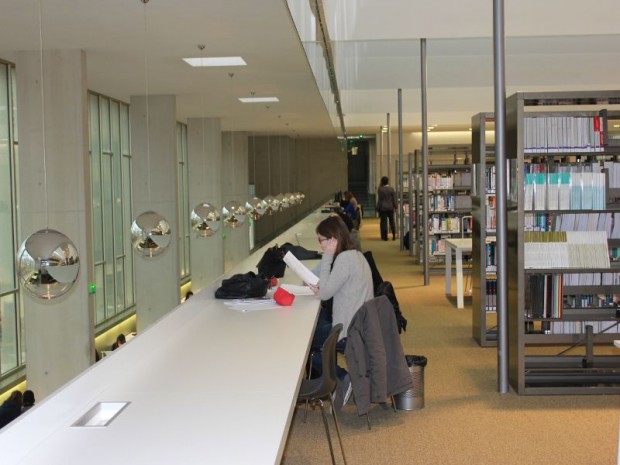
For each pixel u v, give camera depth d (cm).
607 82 1231
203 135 1498
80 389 288
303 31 750
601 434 454
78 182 735
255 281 568
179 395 301
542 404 521
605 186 552
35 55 730
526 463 407
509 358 565
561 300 561
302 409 511
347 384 492
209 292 554
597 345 706
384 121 1742
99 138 1289
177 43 710
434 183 1293
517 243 540
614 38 1195
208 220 1016
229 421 265
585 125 557
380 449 433
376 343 436
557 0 1009
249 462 223
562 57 1216
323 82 1156
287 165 2491
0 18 596
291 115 1465
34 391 741
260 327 451
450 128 1947
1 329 952
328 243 525
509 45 1239
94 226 1263
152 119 1102
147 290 1130
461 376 604
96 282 1272
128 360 349
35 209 736
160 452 234
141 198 1110
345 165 2966
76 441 247
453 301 992
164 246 691
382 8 1047
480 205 710
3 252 959
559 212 564
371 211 3130
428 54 1314
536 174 550
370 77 1351
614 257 579
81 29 642
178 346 399
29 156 735
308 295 583
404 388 453
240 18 611
